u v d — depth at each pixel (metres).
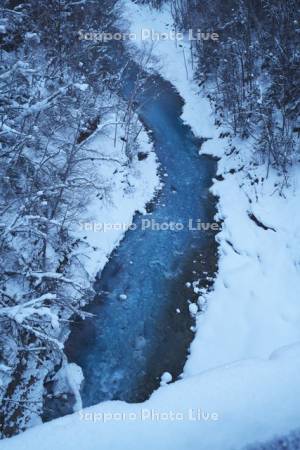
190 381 8.00
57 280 11.23
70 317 12.72
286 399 7.68
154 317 13.06
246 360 8.42
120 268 14.52
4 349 10.47
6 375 10.20
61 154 14.95
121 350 12.21
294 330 11.45
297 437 7.39
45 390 10.97
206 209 16.91
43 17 17.05
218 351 11.73
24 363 10.84
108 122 13.27
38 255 12.47
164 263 14.77
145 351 12.18
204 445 7.17
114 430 7.23
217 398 7.64
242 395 7.70
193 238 15.70
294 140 16.08
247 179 16.75
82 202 14.46
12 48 16.44
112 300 13.52
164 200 17.25
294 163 15.63
